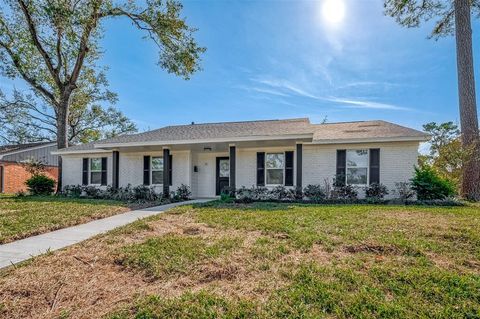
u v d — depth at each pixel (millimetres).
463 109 12117
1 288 3072
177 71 18016
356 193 10977
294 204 9648
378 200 10219
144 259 3744
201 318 2480
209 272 3365
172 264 3592
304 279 3137
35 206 9047
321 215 6645
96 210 8141
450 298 2730
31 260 3947
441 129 20125
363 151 11570
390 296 2801
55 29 15328
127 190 12836
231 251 4020
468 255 3834
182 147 13086
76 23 14398
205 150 13906
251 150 13016
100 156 15430
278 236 4789
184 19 16531
